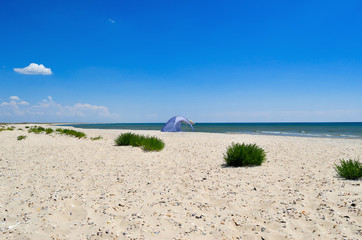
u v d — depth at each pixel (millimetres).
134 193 5078
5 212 4020
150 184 5797
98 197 4793
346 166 6133
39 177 6445
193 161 8984
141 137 13469
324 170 7023
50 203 4430
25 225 3537
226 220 3688
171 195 4945
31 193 5023
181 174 6859
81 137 18375
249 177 6344
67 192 5117
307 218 3637
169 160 9164
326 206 4059
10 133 18812
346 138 20266
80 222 3633
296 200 4434
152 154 10438
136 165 8172
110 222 3617
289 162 8477
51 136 18234
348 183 5391
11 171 7164
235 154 7961
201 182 5930
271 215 3816
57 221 3688
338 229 3244
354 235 3064
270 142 16141
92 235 3225
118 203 4449
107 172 7090
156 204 4402
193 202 4500
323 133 30297
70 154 10266
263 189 5219
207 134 24922
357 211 3732
